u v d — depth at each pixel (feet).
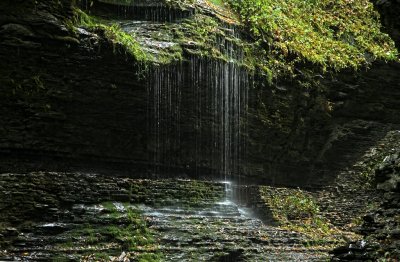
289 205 52.26
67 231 36.19
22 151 45.37
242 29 62.59
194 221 42.04
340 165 66.44
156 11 58.59
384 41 76.18
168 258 36.11
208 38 58.03
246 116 59.98
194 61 55.72
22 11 44.93
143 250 36.22
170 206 44.09
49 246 34.58
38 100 46.03
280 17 68.54
